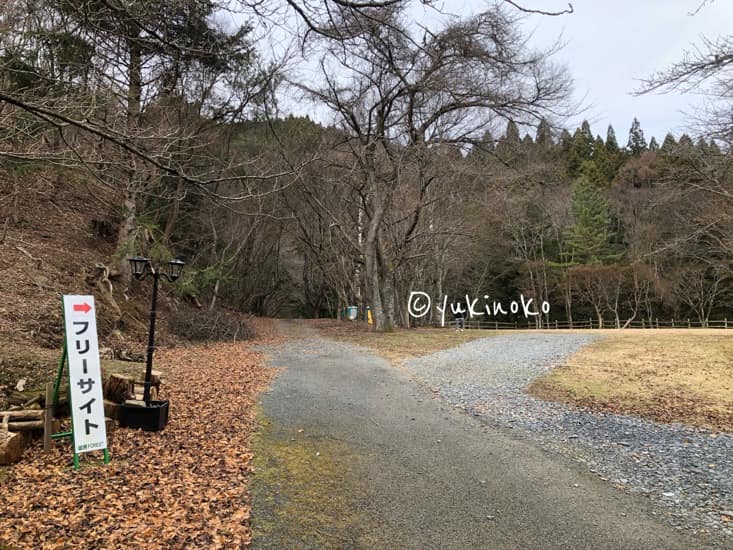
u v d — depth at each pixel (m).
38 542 3.55
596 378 10.75
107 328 13.61
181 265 7.29
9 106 5.88
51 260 14.76
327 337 20.91
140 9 4.42
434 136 21.23
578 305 37.62
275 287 38.53
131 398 6.89
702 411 8.20
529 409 8.34
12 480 4.63
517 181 22.50
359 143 21.89
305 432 6.82
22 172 11.86
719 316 32.38
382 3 3.61
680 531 4.13
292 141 23.14
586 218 35.78
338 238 29.70
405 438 6.65
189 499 4.48
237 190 22.30
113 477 4.86
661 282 31.78
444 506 4.57
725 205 12.52
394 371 11.95
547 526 4.20
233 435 6.53
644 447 6.38
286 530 4.02
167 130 6.46
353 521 4.23
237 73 16.05
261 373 11.41
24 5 5.13
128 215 16.77
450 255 30.50
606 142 46.09
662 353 13.52
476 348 15.95
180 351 14.30
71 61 5.38
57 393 5.63
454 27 10.84
